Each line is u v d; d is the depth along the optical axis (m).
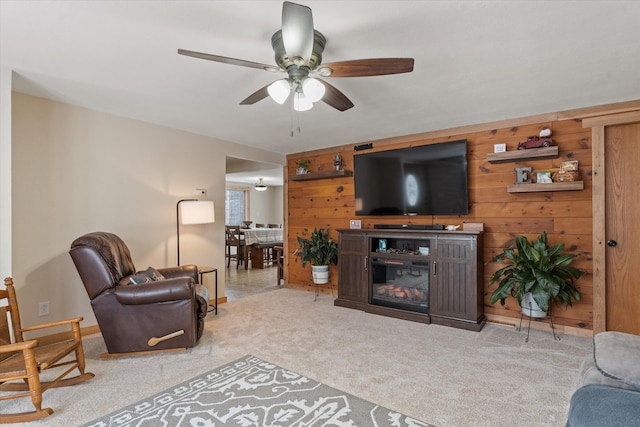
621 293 3.09
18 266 2.87
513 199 3.61
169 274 3.48
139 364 2.61
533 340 3.12
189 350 2.87
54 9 1.70
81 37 1.97
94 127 3.34
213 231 4.46
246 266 7.38
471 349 2.90
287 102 3.08
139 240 3.70
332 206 5.04
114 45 2.07
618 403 0.97
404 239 4.16
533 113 3.44
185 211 3.82
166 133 3.94
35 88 2.76
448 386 2.27
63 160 3.13
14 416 1.88
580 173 3.26
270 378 2.37
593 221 3.17
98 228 3.37
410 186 4.10
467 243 3.47
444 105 3.19
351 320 3.71
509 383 2.31
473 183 3.84
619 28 1.87
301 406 2.02
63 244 3.13
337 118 3.60
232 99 3.02
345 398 2.11
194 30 1.90
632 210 3.04
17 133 2.87
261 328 3.44
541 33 1.93
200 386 2.26
